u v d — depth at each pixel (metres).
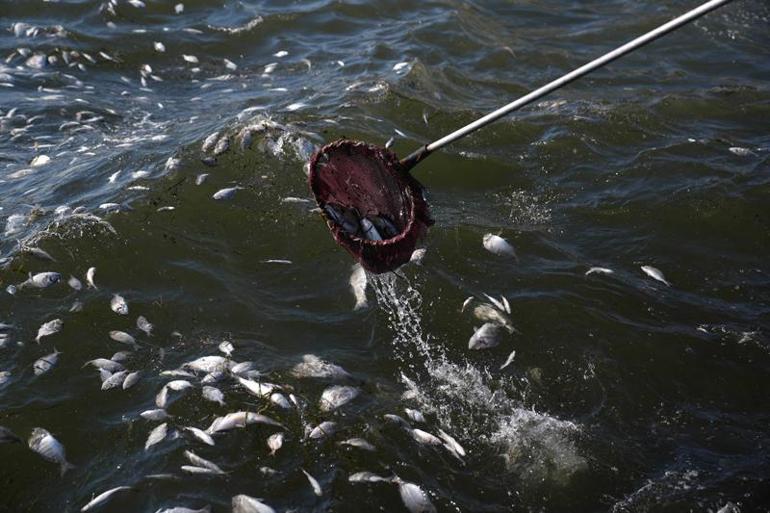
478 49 7.58
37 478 4.64
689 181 6.12
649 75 7.39
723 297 5.46
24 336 5.11
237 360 5.04
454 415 4.89
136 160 6.09
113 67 7.46
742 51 7.80
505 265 5.54
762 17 8.27
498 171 6.15
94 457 4.70
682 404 4.98
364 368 5.06
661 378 5.07
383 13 8.05
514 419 4.89
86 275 5.37
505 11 8.34
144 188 5.80
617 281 5.50
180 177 5.86
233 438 4.73
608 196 6.03
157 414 4.79
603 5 8.54
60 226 5.54
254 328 5.21
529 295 5.38
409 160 4.64
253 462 4.67
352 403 4.88
